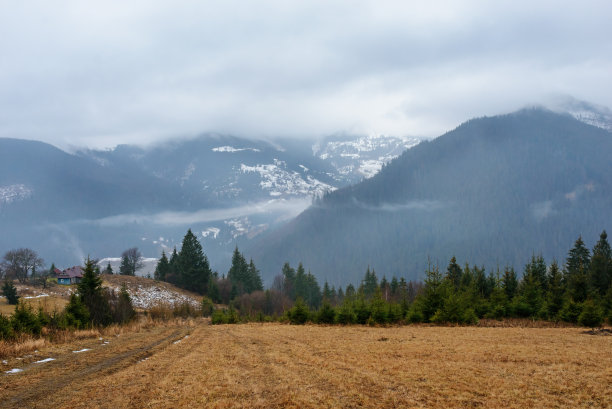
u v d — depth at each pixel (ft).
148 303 297.94
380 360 64.69
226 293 401.29
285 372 56.24
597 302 169.07
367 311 153.69
